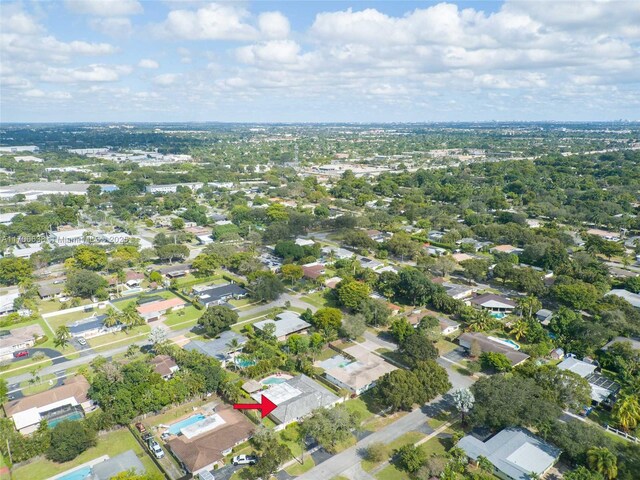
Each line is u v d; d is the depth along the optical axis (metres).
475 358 162.25
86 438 115.00
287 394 135.25
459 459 108.62
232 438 116.56
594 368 151.00
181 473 108.69
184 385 134.50
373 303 187.88
